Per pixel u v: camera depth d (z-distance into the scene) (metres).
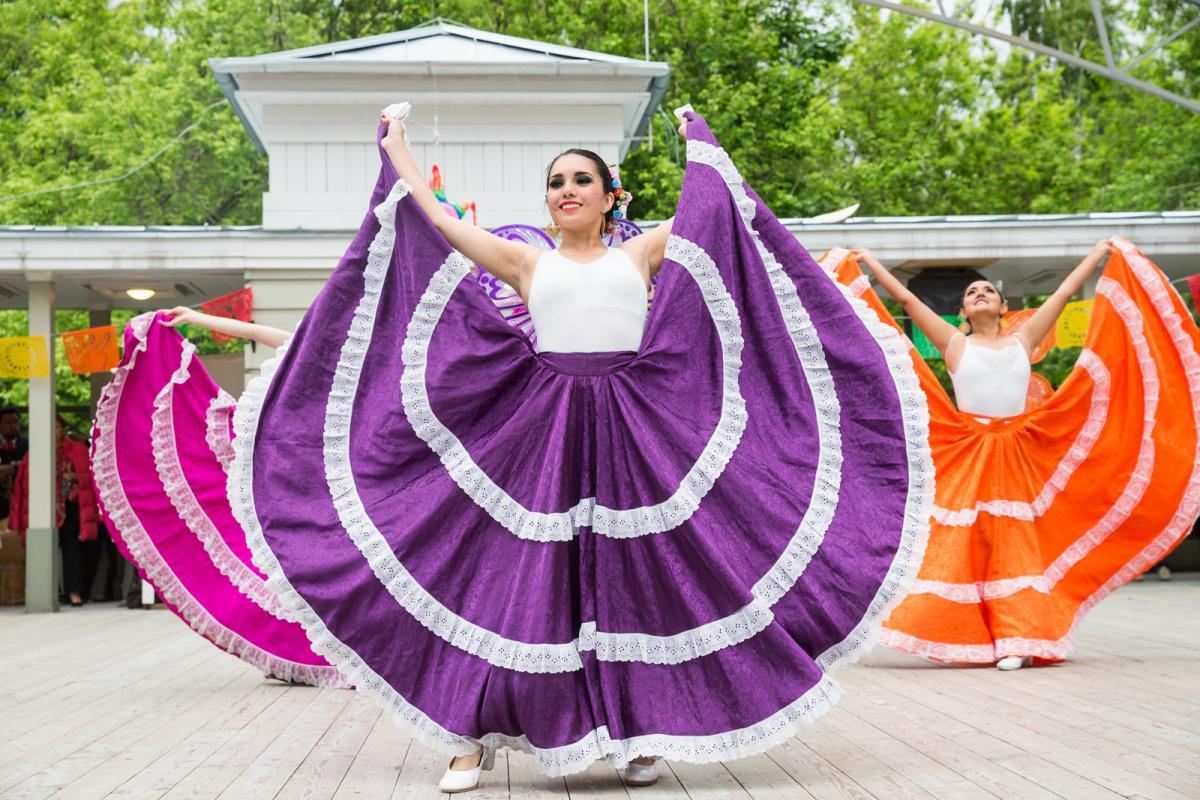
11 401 20.53
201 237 10.69
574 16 22.34
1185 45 23.64
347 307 3.96
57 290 12.25
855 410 3.95
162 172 21.97
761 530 3.76
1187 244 11.10
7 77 23.52
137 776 3.81
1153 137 23.11
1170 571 12.90
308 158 11.64
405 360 3.87
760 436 3.88
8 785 3.70
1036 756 3.86
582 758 3.53
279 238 10.73
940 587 6.12
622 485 3.72
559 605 3.60
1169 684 5.32
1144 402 6.41
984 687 5.36
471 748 3.62
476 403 3.85
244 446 3.88
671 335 3.86
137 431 5.99
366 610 3.72
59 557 11.69
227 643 5.84
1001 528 6.19
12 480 11.93
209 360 12.28
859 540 3.83
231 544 5.95
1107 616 8.45
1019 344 6.48
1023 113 24.55
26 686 5.98
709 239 3.94
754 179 22.09
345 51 11.91
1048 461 6.36
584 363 3.82
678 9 22.33
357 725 4.77
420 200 3.98
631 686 3.63
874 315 4.05
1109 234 11.05
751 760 3.95
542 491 3.69
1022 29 26.14
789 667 3.60
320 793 3.55
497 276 4.00
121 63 23.83
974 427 6.37
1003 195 24.09
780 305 3.98
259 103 11.66
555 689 3.54
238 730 4.66
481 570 3.74
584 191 3.90
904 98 24.84
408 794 3.54
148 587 10.88
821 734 4.36
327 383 3.93
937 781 3.55
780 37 23.52
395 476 3.85
